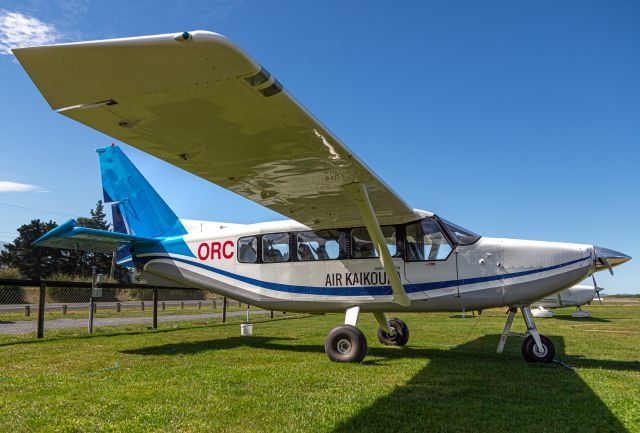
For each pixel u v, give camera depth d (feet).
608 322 47.75
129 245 28.45
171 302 119.96
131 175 29.60
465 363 19.83
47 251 164.76
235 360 20.59
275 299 24.47
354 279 22.90
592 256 21.03
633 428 10.70
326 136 12.25
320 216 22.09
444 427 10.69
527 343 20.34
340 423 10.94
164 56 8.08
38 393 13.89
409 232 22.56
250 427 10.66
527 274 20.99
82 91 9.01
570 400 13.25
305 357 21.58
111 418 11.32
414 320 48.65
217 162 14.12
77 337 30.22
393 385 15.14
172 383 15.30
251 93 9.53
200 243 26.66
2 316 57.16
